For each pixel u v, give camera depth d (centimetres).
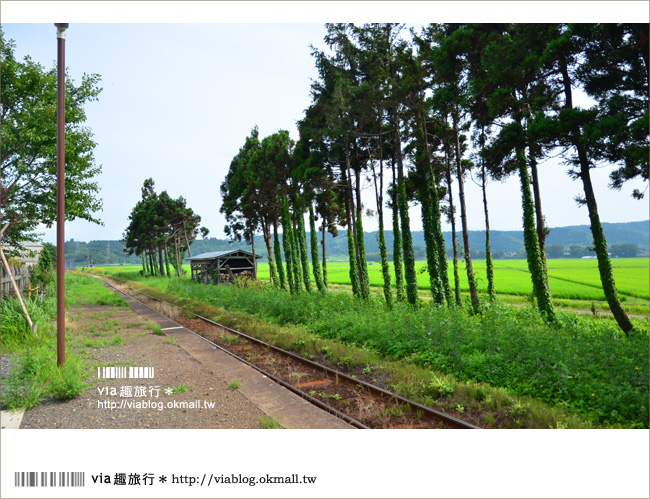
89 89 1825
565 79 1551
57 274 920
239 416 727
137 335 1490
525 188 1644
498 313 1706
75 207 1800
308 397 830
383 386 897
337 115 2247
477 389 828
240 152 4138
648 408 693
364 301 2111
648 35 1233
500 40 1683
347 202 2806
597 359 940
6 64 1545
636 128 1184
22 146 1549
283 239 3195
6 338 1142
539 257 1620
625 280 4228
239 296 2522
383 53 2138
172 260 6750
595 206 1416
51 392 802
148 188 7212
